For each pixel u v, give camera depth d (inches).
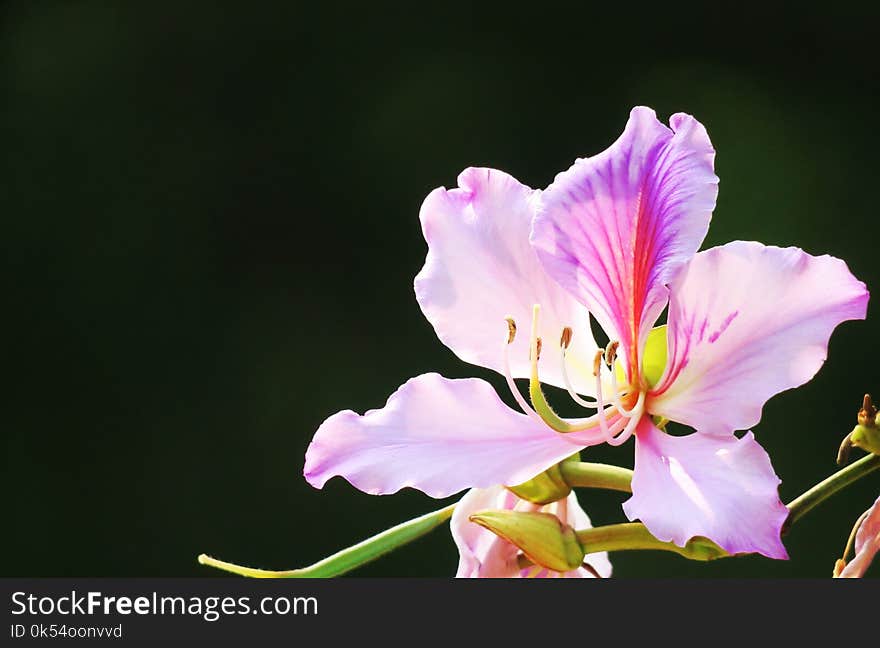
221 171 138.2
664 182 43.7
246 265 135.4
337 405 130.3
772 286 43.4
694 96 136.3
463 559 43.8
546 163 137.8
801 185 130.5
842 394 114.6
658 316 43.8
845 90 133.6
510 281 44.3
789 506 43.5
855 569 43.4
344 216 135.9
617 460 99.9
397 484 43.6
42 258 136.7
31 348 133.7
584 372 44.4
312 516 122.0
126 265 136.4
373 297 133.0
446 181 137.3
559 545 43.3
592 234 43.9
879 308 121.1
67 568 126.8
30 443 130.3
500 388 100.0
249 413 130.1
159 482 128.3
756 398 43.3
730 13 137.0
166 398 131.4
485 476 43.6
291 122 138.8
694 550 43.2
